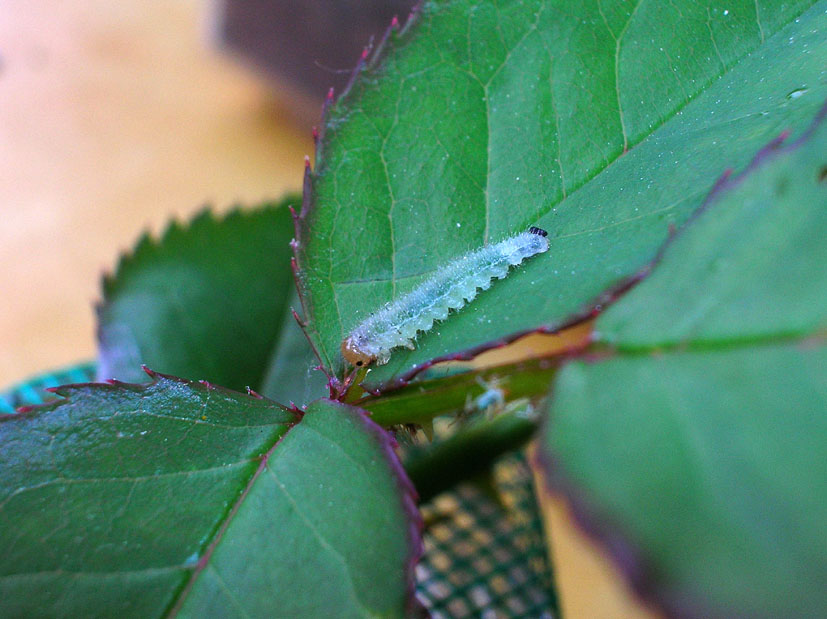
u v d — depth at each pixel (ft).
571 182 0.23
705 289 0.16
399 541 0.18
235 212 0.31
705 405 0.16
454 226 0.23
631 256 0.19
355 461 0.19
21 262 0.67
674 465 0.15
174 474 0.20
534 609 0.30
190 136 0.76
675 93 0.23
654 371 0.16
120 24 0.85
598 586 0.48
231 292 0.30
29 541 0.19
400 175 0.23
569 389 0.16
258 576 0.19
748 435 0.15
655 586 0.15
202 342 0.29
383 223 0.22
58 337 0.63
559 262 0.21
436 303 0.21
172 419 0.20
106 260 0.67
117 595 0.19
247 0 0.65
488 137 0.23
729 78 0.23
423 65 0.23
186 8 0.86
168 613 0.19
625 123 0.23
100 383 0.20
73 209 0.71
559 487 0.16
